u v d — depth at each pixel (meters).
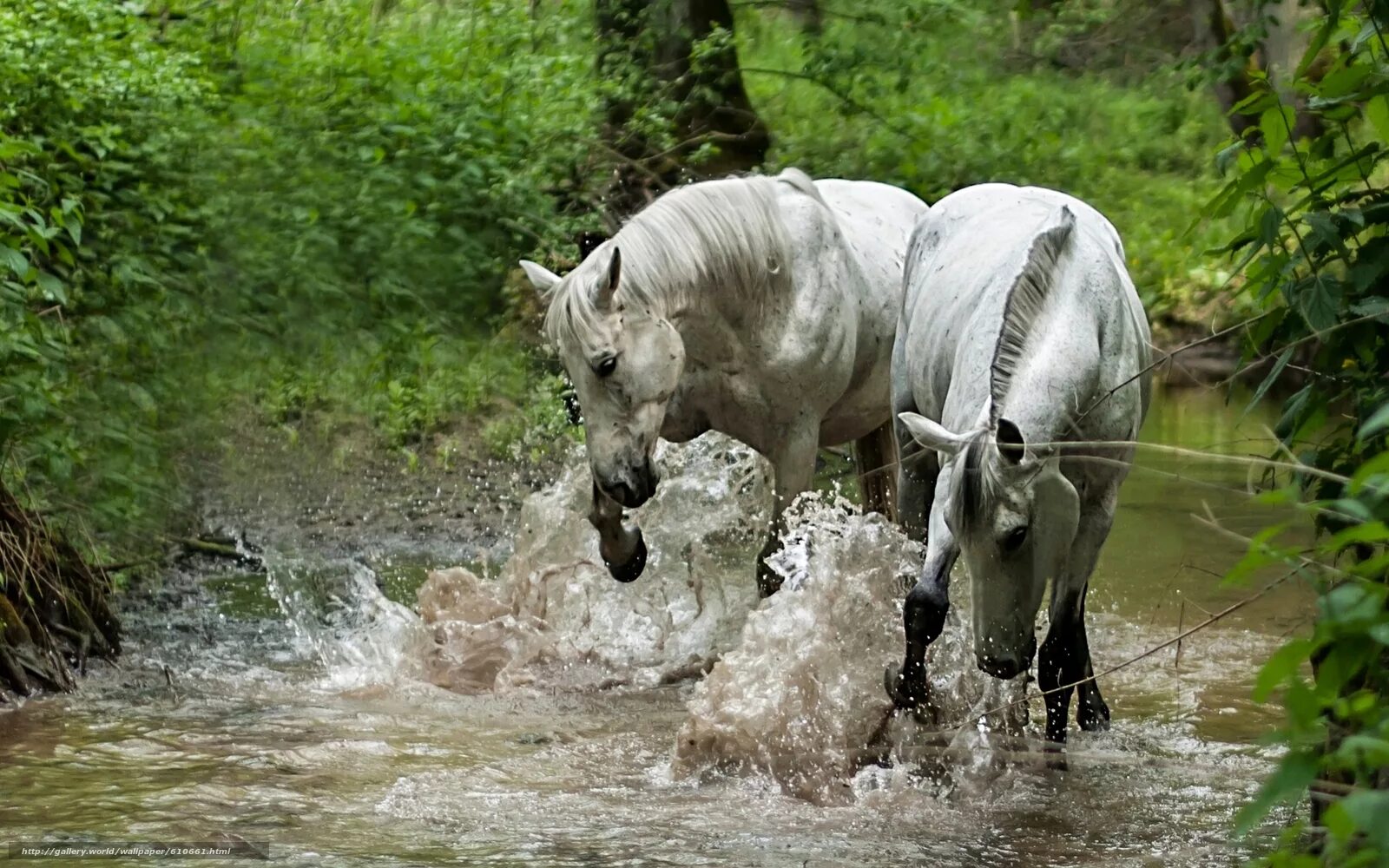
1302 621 6.50
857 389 11.42
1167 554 14.68
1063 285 8.30
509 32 21.34
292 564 14.13
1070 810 8.20
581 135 20.09
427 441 17.41
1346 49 8.23
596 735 9.73
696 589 12.15
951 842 7.70
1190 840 7.71
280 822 7.88
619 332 9.89
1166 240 26.81
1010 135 24.52
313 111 18.77
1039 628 11.72
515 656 11.25
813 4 24.47
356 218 17.95
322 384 17.33
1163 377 24.70
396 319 18.17
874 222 11.81
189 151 17.25
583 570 12.10
